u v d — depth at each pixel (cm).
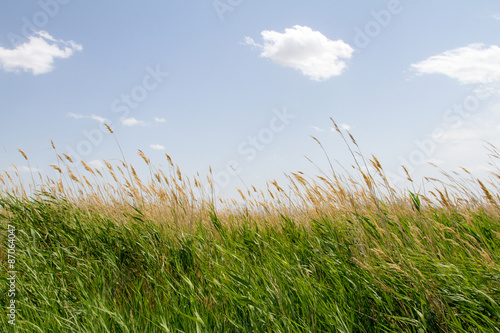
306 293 276
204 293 310
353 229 393
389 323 258
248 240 418
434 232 351
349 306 275
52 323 264
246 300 257
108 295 324
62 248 386
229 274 295
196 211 479
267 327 244
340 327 244
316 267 351
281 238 434
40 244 427
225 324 263
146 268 387
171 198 479
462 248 325
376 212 379
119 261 395
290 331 241
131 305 301
